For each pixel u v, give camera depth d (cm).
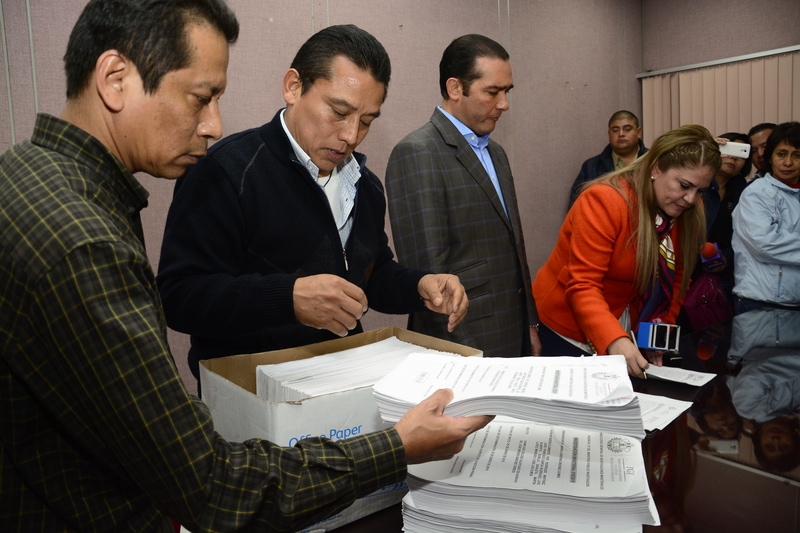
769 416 113
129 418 52
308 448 62
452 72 191
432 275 125
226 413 83
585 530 67
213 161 113
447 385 75
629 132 395
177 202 112
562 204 427
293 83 119
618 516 67
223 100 271
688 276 173
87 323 51
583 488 69
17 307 53
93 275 52
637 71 470
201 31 62
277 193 118
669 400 122
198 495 55
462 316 119
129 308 53
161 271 110
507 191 204
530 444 81
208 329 105
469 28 360
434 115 190
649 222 160
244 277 103
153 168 67
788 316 207
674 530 74
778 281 257
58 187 55
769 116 400
